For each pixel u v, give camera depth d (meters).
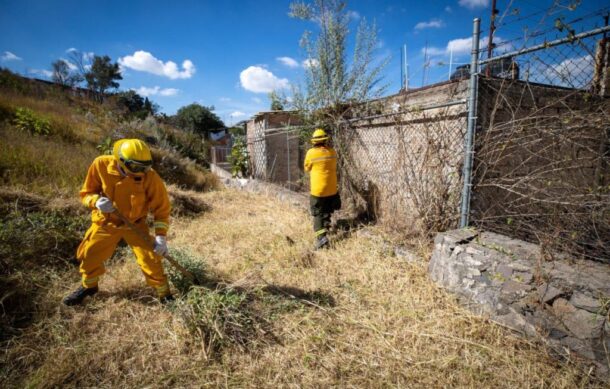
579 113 2.67
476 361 2.22
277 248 4.28
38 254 3.47
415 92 4.51
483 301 2.73
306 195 7.18
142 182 2.59
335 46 6.39
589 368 2.09
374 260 3.75
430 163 3.78
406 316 2.73
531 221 3.07
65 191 5.02
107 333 2.47
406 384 2.05
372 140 5.17
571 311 2.21
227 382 2.06
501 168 3.40
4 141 6.29
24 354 2.24
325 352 2.35
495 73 3.43
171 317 2.67
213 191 8.88
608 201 2.47
